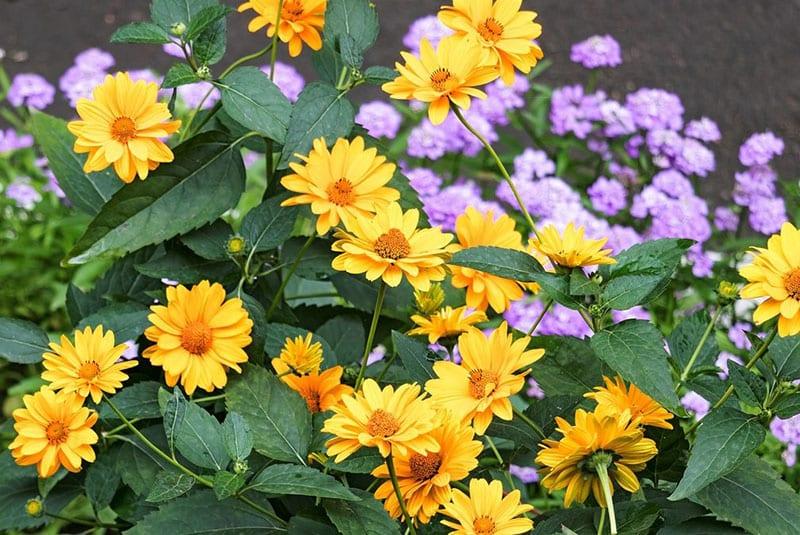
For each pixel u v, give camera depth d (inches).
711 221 89.0
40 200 86.7
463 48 51.6
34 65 126.8
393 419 47.1
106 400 50.4
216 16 53.9
